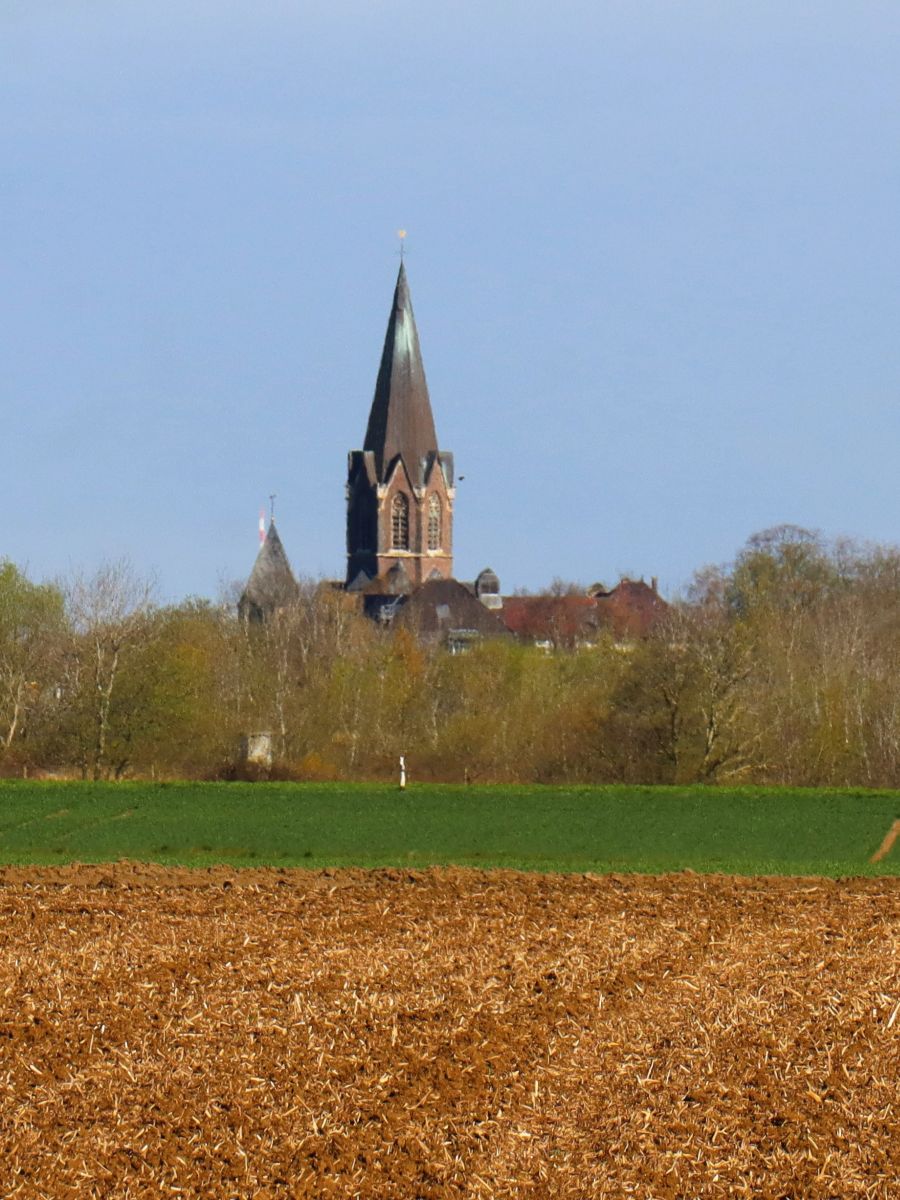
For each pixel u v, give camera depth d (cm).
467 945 11244
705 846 17988
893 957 10812
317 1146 7619
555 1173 7381
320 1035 9075
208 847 17788
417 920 12194
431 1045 8900
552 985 10100
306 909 12700
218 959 10788
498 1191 7219
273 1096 8181
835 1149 7606
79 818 19900
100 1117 7912
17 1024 9225
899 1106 8075
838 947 11156
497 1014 9462
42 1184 7219
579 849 17750
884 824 19550
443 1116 7944
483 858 17088
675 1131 7794
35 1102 8088
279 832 18812
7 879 14475
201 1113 7969
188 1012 9506
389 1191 7231
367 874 14712
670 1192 7212
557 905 12862
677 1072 8506
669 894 13462
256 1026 9212
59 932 11756
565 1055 8756
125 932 11725
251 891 13612
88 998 9794
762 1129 7819
